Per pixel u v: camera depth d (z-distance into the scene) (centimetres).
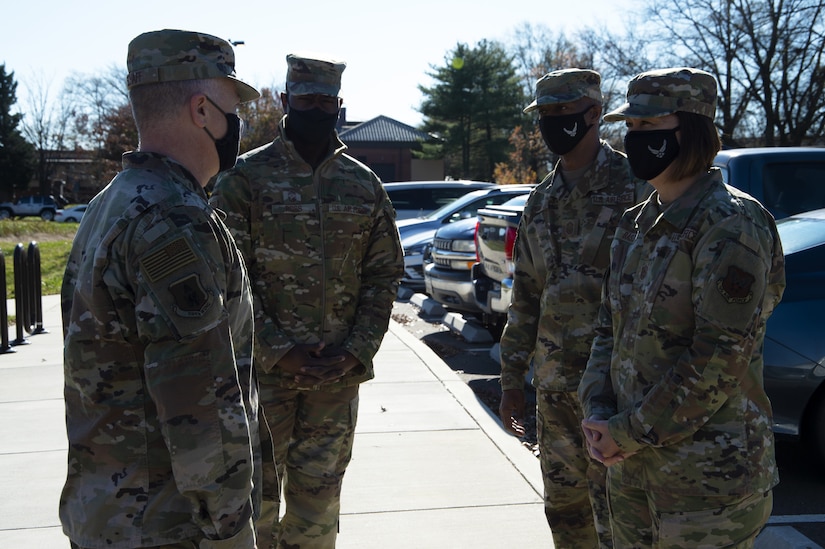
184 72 188
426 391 618
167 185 183
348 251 320
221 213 296
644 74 225
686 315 215
